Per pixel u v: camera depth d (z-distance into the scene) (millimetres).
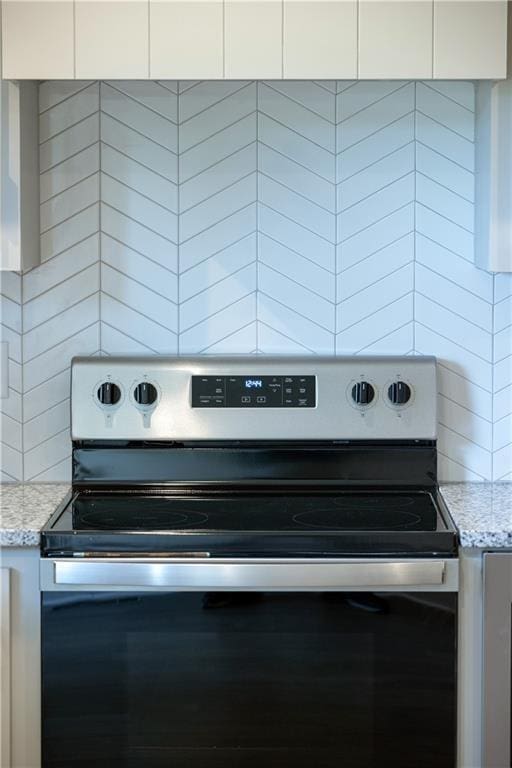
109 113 2998
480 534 2531
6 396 3045
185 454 2977
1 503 2830
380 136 3010
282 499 2891
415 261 3033
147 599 2537
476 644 2568
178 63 2660
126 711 2559
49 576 2527
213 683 2555
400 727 2561
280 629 2545
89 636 2545
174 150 3008
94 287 3033
